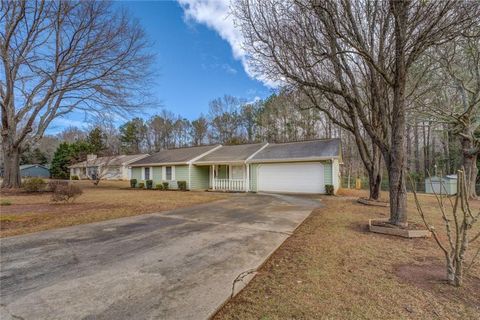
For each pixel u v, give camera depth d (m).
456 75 11.14
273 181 15.72
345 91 7.09
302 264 3.59
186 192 16.17
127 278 3.14
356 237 4.96
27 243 4.68
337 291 2.78
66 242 4.73
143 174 21.45
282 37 6.79
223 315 2.38
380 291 2.76
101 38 15.15
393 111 5.55
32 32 14.23
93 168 32.38
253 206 9.33
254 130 34.09
